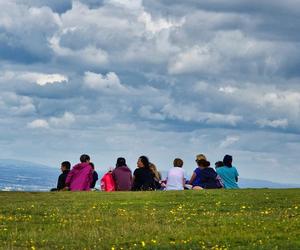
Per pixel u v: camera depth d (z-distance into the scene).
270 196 38.88
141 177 43.84
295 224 29.14
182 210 34.06
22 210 34.25
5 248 25.12
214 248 24.66
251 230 27.92
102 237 26.94
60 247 25.47
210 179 43.66
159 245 25.25
